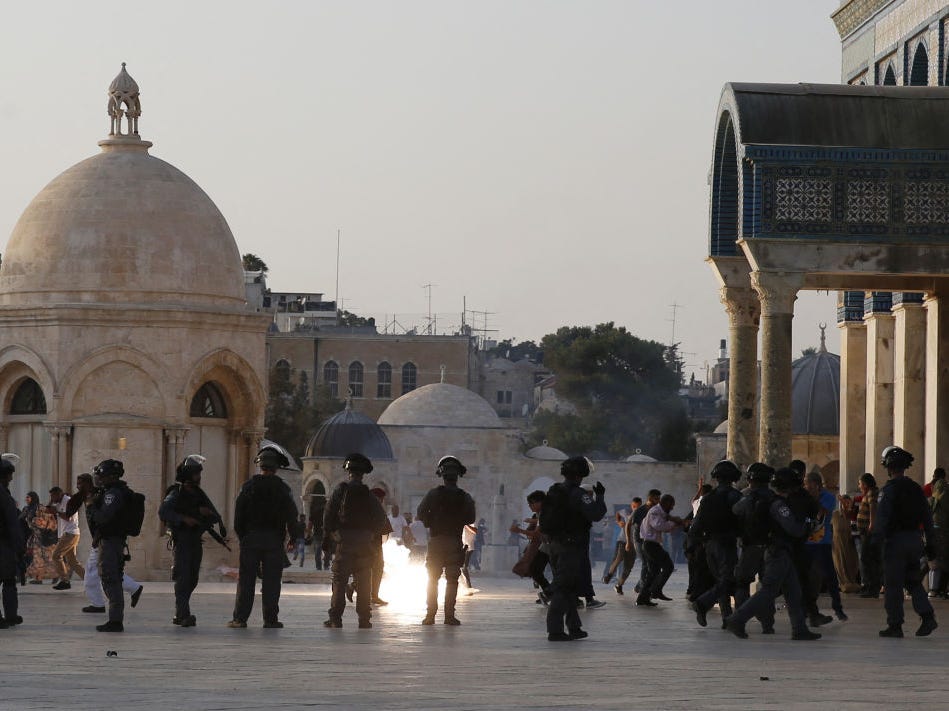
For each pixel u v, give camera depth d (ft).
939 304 133.39
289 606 120.47
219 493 199.93
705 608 97.09
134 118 204.64
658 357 602.44
